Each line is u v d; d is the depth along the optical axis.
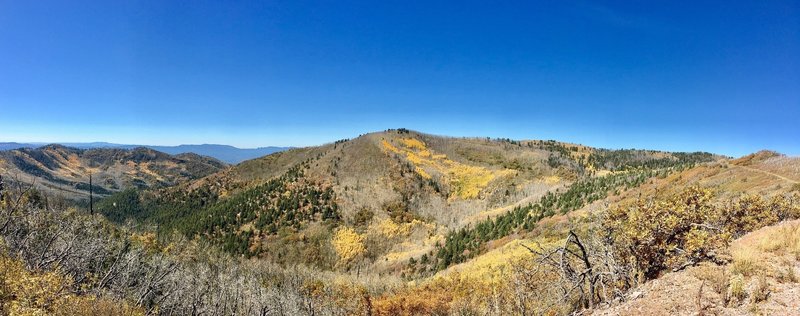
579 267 15.09
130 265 46.53
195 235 155.12
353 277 111.25
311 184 194.38
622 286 13.68
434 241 142.75
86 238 48.97
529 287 16.75
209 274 68.62
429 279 70.12
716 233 14.09
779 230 13.94
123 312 21.42
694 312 9.67
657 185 90.25
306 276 107.19
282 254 140.50
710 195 15.02
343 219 161.62
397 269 121.31
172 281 50.84
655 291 11.52
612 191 107.75
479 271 52.06
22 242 30.89
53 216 46.72
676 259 13.16
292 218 160.00
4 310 16.31
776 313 8.69
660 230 13.67
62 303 17.86
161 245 79.12
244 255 139.75
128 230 74.00
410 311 39.94
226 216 165.38
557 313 14.26
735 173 70.81
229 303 54.88
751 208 20.00
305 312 59.41
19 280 17.28
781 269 10.71
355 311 47.66
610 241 14.75
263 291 62.22
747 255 11.73
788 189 44.50
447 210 187.75
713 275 10.88
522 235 93.06
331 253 141.62
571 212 99.50
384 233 155.12
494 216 148.00
